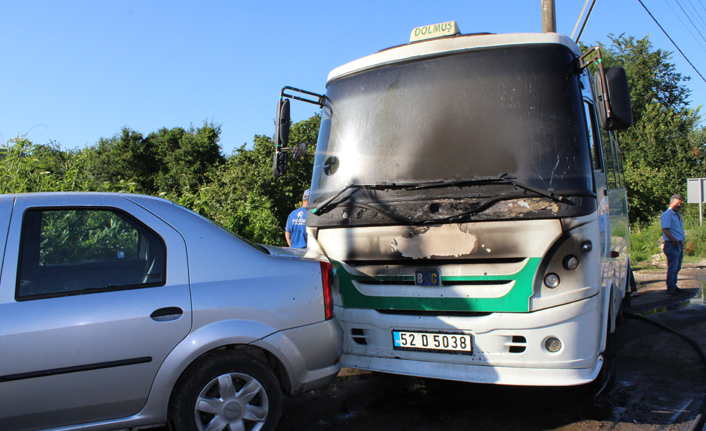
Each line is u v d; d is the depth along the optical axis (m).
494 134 3.77
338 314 4.15
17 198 3.12
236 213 10.86
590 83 4.49
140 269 3.14
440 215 3.68
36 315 2.84
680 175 30.61
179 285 3.14
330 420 3.95
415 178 3.90
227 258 3.31
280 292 3.33
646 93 40.41
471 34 4.17
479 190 3.64
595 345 3.56
